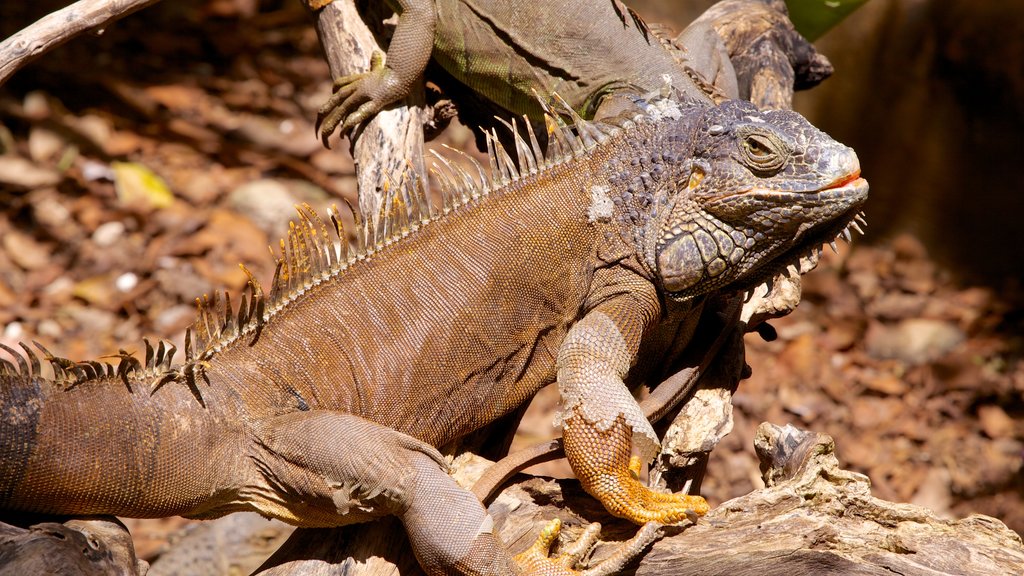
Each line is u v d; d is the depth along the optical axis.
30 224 12.87
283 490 4.70
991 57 14.55
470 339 5.06
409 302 4.99
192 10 17.62
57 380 4.45
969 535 4.71
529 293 5.14
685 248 4.93
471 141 14.70
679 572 4.72
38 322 11.51
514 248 5.10
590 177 5.16
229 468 4.64
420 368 4.99
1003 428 11.84
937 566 4.54
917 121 14.84
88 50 15.97
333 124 6.44
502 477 5.02
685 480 5.52
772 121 4.80
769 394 12.11
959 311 13.65
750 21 8.03
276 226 13.30
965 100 14.80
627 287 5.09
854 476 4.92
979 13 14.55
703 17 8.20
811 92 15.09
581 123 5.26
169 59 16.36
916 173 14.92
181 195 13.54
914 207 14.90
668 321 5.30
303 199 13.70
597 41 6.70
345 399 4.88
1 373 4.34
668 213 5.00
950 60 14.72
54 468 4.34
